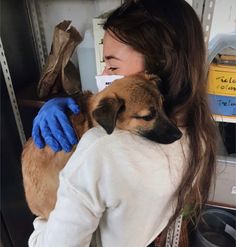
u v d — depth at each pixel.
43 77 1.13
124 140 0.54
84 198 0.52
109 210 0.57
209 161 0.70
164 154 0.57
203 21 0.91
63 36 1.05
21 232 1.30
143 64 0.60
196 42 0.59
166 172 0.57
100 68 1.15
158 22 0.55
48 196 0.88
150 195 0.56
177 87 0.61
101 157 0.51
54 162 0.83
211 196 1.32
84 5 1.35
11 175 1.18
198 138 0.63
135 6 0.58
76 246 0.55
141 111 0.65
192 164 0.62
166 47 0.56
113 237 0.61
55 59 1.09
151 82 0.67
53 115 0.79
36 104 1.17
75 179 0.52
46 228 0.60
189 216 1.14
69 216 0.53
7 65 1.14
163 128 0.62
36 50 1.41
